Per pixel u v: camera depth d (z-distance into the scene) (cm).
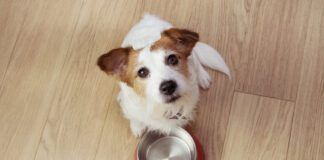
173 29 79
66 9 108
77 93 100
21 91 101
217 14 105
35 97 100
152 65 79
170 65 80
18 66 103
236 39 102
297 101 96
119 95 97
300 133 94
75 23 107
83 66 102
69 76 102
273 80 98
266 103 97
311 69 99
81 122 98
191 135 94
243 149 94
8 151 96
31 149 96
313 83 98
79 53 104
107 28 106
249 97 97
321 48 100
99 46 104
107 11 107
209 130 96
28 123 98
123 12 107
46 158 95
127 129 97
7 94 101
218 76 99
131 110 90
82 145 96
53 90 101
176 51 81
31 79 102
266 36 102
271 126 95
